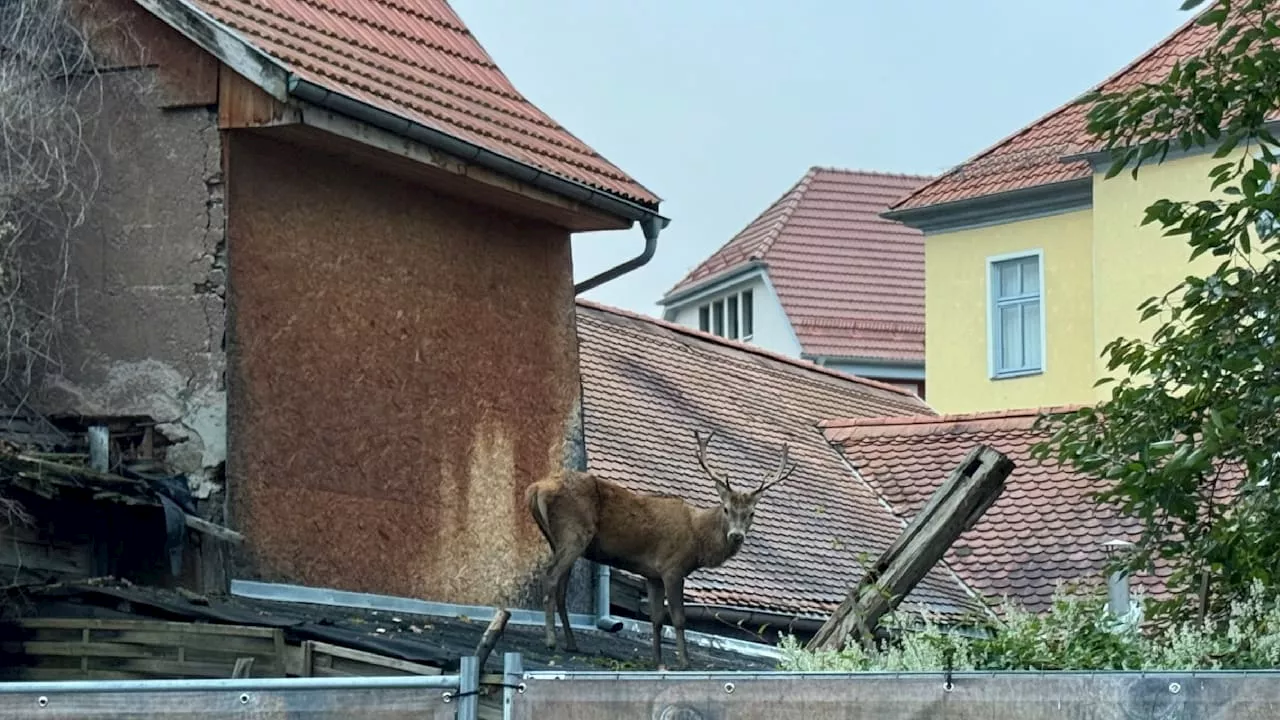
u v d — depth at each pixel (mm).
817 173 44094
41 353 12016
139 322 11930
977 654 9664
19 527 10672
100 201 12070
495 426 13859
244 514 11742
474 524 13562
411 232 13266
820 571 17578
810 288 41312
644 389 19234
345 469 12508
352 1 14344
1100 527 19297
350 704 6000
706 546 12797
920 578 10789
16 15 11922
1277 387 10133
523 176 13398
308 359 12328
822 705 6129
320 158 12547
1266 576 10367
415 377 13180
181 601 10695
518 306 14242
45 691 6020
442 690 5996
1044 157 31266
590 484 12602
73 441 11836
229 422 11711
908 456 20875
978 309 31906
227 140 11883
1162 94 10758
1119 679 6039
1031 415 21125
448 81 14242
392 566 12773
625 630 15094
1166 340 11094
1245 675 5969
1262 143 11023
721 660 14305
